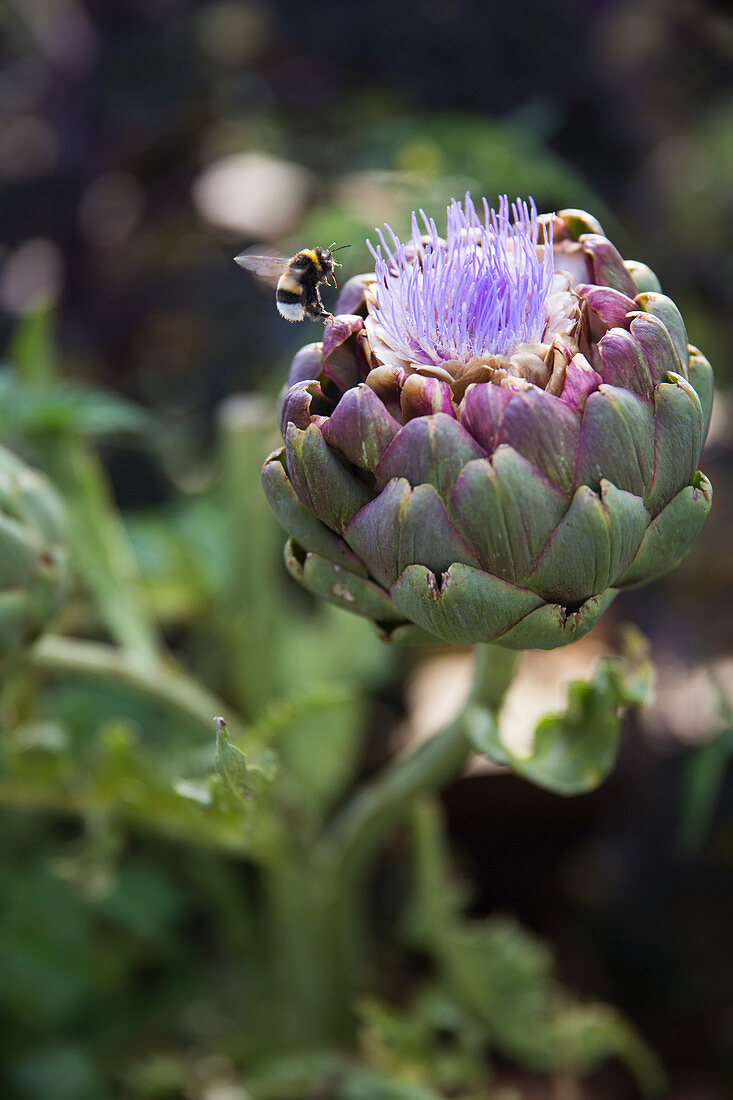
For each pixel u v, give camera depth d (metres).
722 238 1.24
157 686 0.97
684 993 1.13
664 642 1.18
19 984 1.04
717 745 0.98
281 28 1.25
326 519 0.85
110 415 0.98
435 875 1.00
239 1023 1.06
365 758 1.18
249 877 1.14
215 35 1.32
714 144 1.27
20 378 1.02
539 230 0.88
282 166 1.30
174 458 1.20
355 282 0.88
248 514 1.01
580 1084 1.12
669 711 1.17
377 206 1.12
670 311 0.85
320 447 0.84
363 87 1.25
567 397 0.83
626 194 1.20
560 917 1.18
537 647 0.84
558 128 1.18
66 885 1.06
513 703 1.26
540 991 1.00
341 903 0.99
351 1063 0.99
